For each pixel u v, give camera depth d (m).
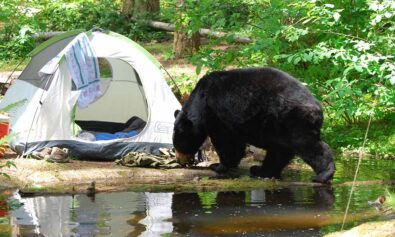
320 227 5.84
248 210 6.54
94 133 9.54
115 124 10.72
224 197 7.23
